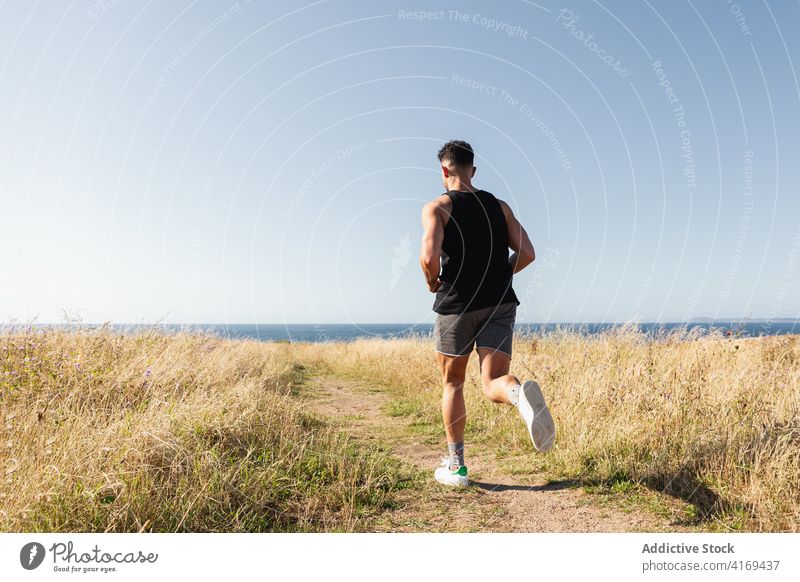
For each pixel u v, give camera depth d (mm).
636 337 5504
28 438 2895
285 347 15398
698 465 2988
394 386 8414
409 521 2717
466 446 4340
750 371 4324
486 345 3055
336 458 3523
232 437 3396
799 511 2408
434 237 2986
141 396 4195
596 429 3666
